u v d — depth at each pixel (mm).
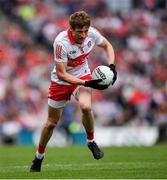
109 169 24625
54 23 73062
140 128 52656
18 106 60500
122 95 63406
